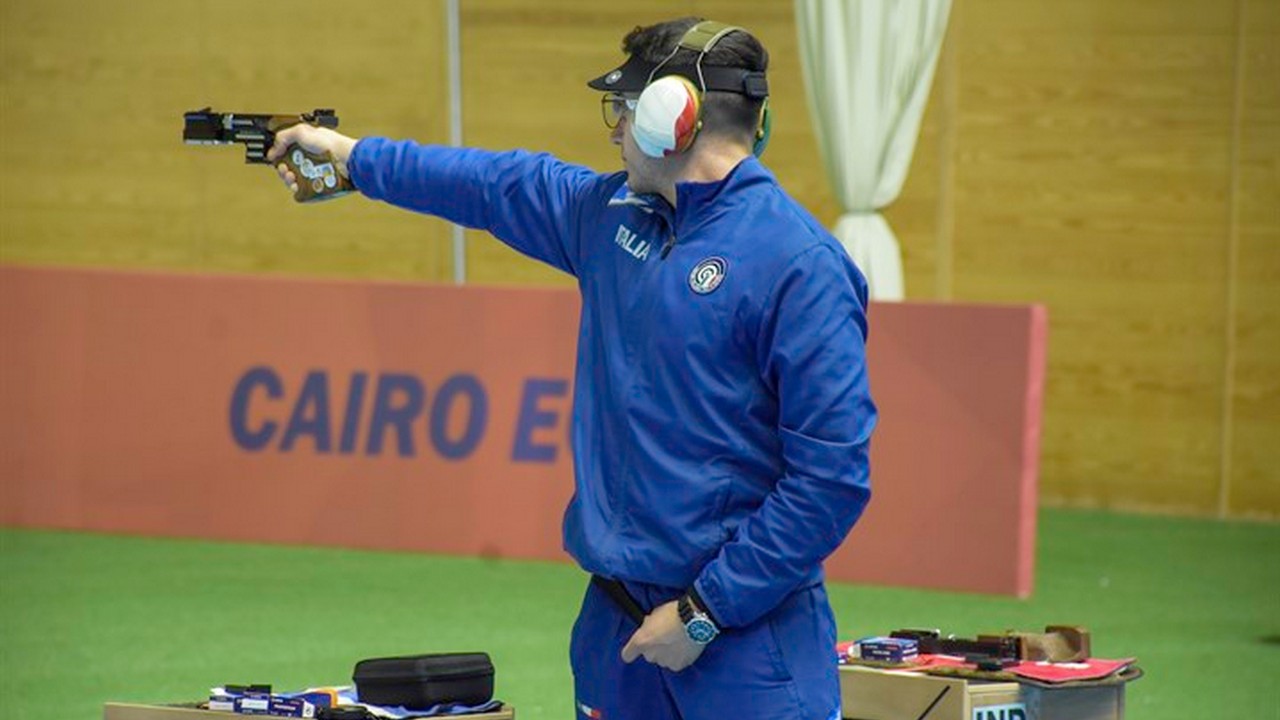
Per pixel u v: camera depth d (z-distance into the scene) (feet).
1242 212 99.14
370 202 117.50
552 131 113.80
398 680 37.99
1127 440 102.58
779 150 109.40
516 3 113.39
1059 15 101.55
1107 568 86.28
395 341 86.17
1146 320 101.55
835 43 80.79
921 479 78.33
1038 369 77.41
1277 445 99.71
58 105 122.11
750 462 30.50
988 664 40.34
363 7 116.06
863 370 30.09
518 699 61.26
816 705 30.86
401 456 86.28
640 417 30.89
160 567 82.79
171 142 120.37
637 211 31.91
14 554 85.20
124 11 120.06
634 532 31.01
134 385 89.40
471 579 81.00
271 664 65.92
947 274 105.40
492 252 116.26
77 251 122.93
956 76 104.01
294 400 87.51
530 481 84.64
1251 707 61.26
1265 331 99.30
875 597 77.41
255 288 87.71
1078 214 102.42
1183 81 99.45
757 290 30.09
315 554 85.97
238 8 118.11
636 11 111.14
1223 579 84.17
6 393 91.04
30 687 62.13
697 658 30.63
